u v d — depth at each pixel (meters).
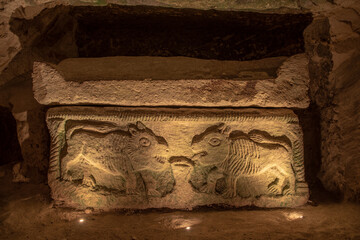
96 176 2.48
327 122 2.96
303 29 3.12
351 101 2.84
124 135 2.44
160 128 2.46
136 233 2.09
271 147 2.46
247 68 2.53
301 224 2.21
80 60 2.58
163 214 2.39
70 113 2.45
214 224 2.21
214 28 3.26
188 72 2.48
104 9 2.91
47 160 3.11
